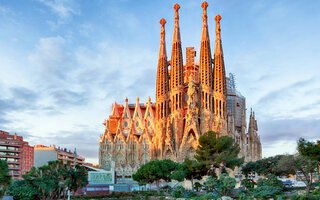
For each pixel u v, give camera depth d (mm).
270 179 76312
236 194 73375
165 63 173250
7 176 55750
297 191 74000
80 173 70875
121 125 192125
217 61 168750
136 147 177875
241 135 183000
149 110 189375
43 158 183875
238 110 194750
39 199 65188
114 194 88250
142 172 92500
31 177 65250
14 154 140125
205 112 160625
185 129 156875
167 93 169000
